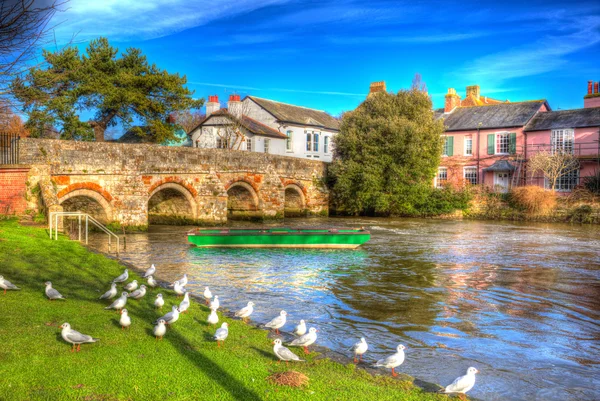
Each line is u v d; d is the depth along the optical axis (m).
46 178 26.28
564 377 10.57
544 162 45.97
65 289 14.12
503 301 16.98
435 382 9.93
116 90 42.69
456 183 53.00
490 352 12.02
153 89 45.56
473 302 16.80
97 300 13.27
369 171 49.19
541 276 21.08
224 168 38.28
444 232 36.59
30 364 8.52
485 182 52.34
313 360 9.99
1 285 13.07
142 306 13.09
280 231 29.16
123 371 8.46
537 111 51.53
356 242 28.16
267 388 8.17
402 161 49.28
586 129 46.94
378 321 14.43
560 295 17.86
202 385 8.11
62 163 28.16
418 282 19.75
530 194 45.28
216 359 9.38
